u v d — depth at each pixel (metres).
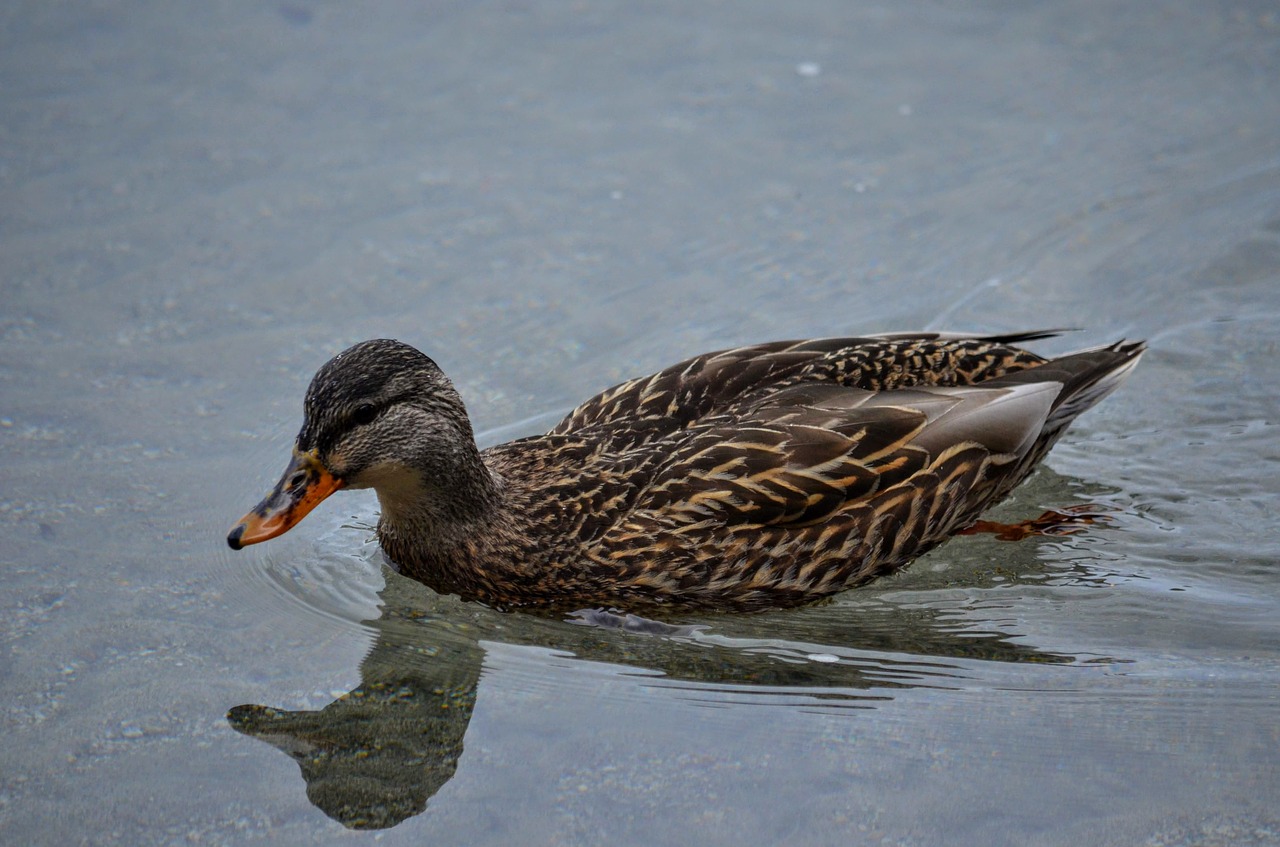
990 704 13.80
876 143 24.11
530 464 16.39
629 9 27.84
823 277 21.34
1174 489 17.41
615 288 21.22
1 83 25.48
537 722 13.63
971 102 24.98
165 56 26.44
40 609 15.15
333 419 14.91
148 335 20.19
